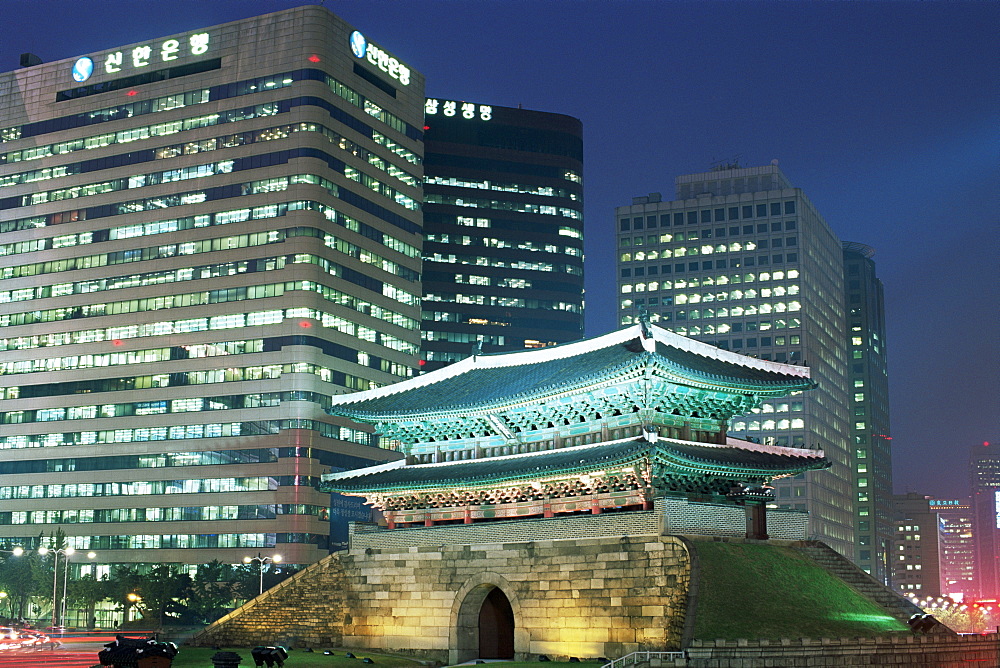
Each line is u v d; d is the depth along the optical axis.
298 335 162.75
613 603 72.69
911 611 77.06
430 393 91.06
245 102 172.50
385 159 182.75
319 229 166.50
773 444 84.12
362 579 88.06
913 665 68.62
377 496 91.94
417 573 84.69
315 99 168.75
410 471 89.00
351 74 176.88
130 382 173.00
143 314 173.88
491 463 84.44
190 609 154.75
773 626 66.25
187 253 172.25
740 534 76.38
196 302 170.25
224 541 162.12
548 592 76.38
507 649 83.44
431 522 88.31
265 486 161.00
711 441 80.38
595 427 80.06
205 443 166.12
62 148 184.75
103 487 171.88
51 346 179.62
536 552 77.69
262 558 151.62
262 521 160.25
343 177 172.62
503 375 88.19
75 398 176.62
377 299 177.62
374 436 175.00
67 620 165.50
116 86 183.25
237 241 169.12
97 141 182.12
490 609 83.62
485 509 85.19
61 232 182.12
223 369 166.88
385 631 85.50
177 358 170.12
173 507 166.25
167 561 165.00
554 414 82.00
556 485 80.06
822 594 73.19
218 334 168.12
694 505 73.44
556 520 77.25
